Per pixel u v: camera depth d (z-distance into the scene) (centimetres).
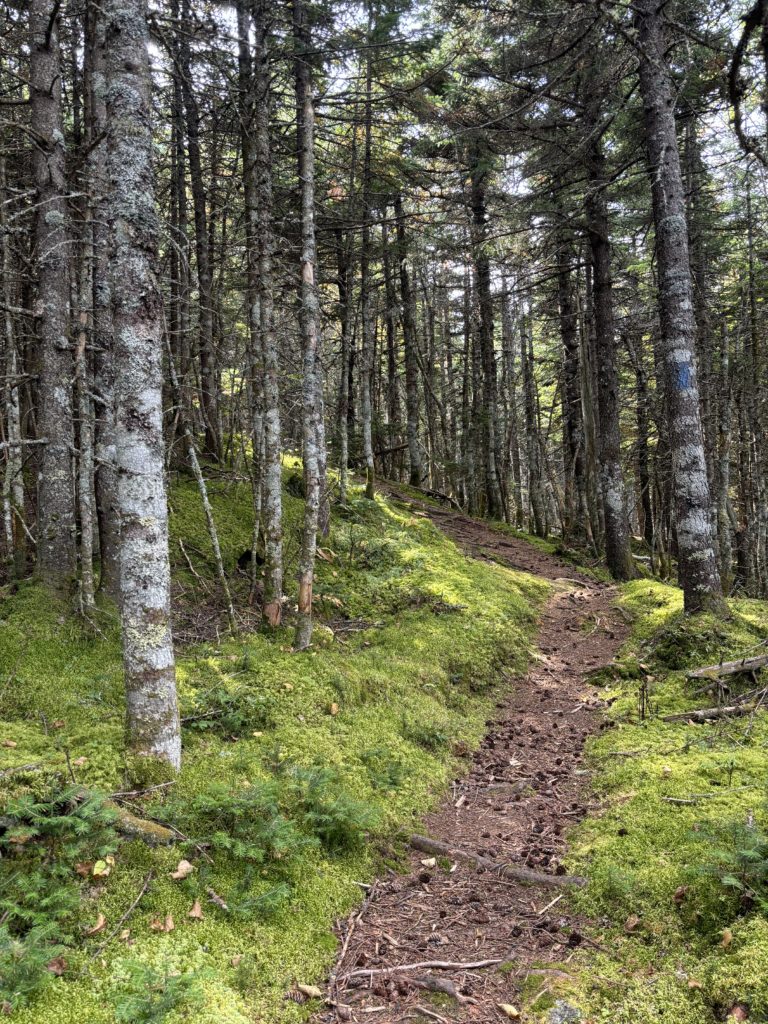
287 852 432
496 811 568
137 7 444
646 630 991
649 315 1767
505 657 937
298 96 995
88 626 637
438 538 1403
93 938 333
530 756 672
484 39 1229
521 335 2388
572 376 2017
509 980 365
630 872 424
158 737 453
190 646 709
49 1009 289
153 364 452
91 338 745
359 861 467
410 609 1015
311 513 756
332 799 494
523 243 1416
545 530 2139
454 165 1661
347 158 1470
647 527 2711
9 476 729
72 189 769
